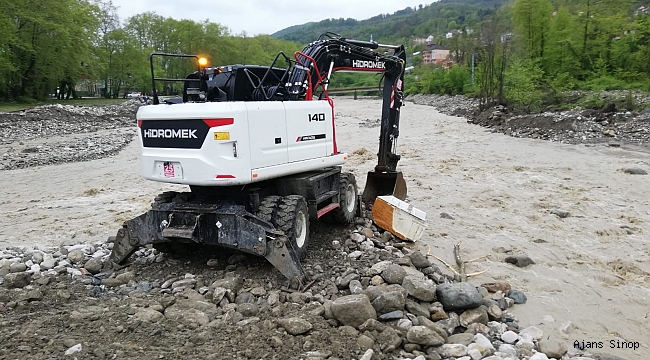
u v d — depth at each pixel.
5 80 40.22
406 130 27.03
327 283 6.52
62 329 5.17
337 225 9.02
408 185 13.43
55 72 44.09
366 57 9.91
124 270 7.21
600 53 31.88
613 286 7.25
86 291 6.42
